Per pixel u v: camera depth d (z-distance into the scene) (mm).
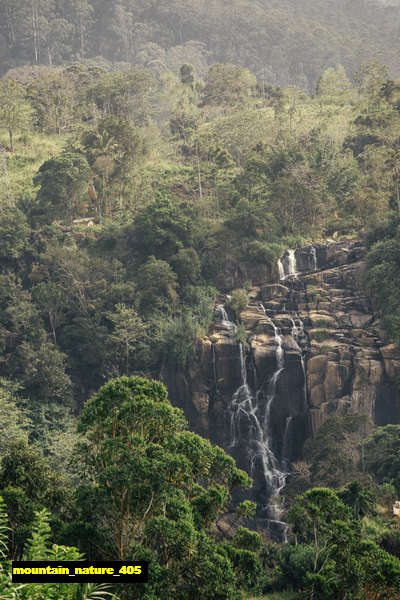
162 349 70125
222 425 70875
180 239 79812
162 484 20547
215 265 79500
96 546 21844
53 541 22125
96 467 23469
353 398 66312
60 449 52156
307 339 71938
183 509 20656
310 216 87312
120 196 98312
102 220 91000
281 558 35312
